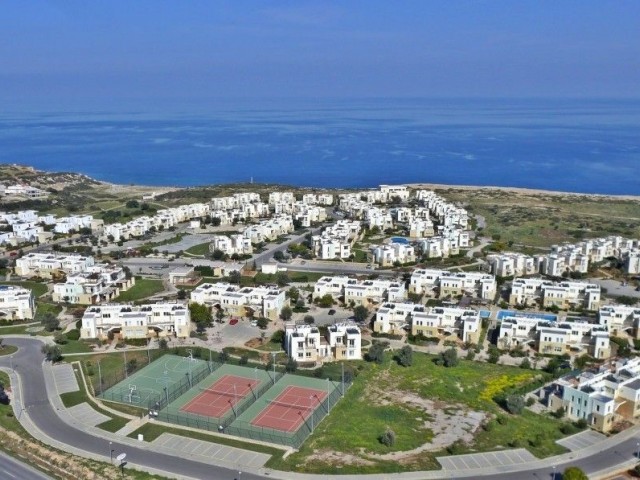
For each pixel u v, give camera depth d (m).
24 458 143.88
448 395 179.12
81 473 136.88
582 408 162.38
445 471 139.75
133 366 197.75
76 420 163.50
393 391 182.12
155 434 156.50
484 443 152.00
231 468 141.12
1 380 188.12
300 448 150.12
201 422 163.25
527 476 137.75
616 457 145.62
